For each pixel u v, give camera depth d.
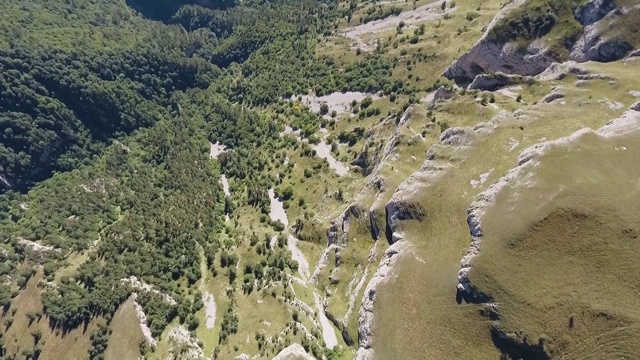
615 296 61.62
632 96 89.75
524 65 122.94
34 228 148.38
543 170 74.94
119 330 106.50
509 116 93.94
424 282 74.94
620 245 65.00
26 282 125.94
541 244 68.50
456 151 90.56
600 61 106.69
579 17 115.75
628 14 105.25
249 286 108.19
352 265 95.94
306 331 90.31
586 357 59.41
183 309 108.62
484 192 79.25
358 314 84.69
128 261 122.12
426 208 83.50
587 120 87.25
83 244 136.38
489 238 71.62
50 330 112.19
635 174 72.06
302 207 131.62
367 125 146.88
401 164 102.19
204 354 97.56
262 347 92.12
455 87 127.31
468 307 69.12
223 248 124.00
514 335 63.88
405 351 69.81
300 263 113.25
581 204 69.38
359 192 113.12
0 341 114.38
